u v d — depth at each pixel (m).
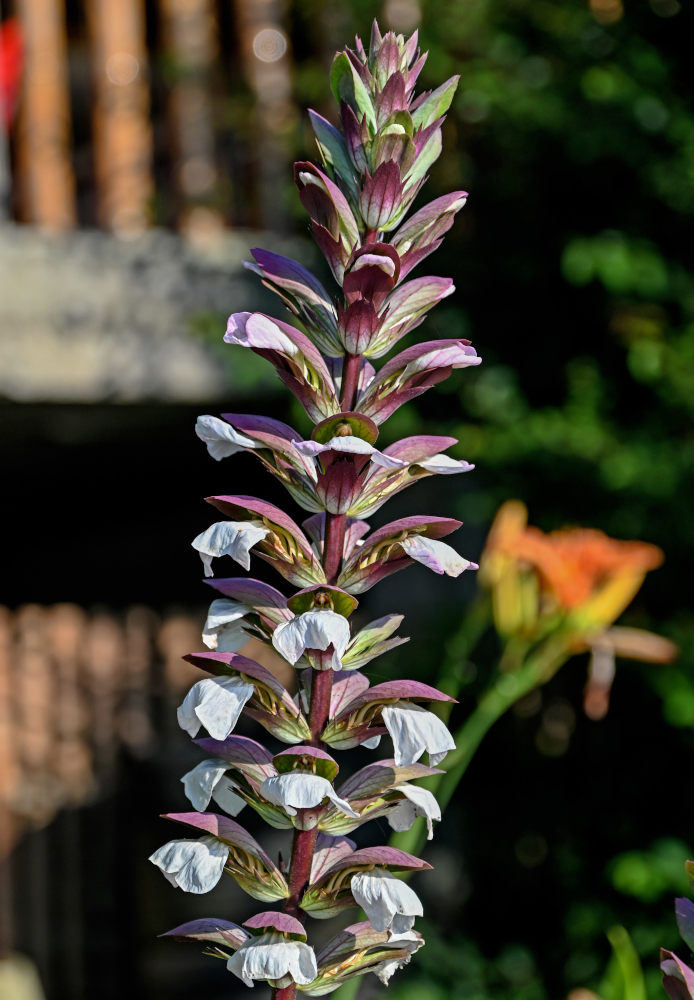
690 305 4.57
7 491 5.86
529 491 4.51
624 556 2.58
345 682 1.00
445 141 4.77
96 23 4.74
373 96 1.00
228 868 0.97
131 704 5.90
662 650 2.58
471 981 4.39
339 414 0.92
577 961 4.41
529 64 4.68
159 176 5.11
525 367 4.72
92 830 5.60
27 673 5.85
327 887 0.96
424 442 1.00
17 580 6.03
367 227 0.98
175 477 5.88
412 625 4.53
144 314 4.41
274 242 4.67
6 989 4.34
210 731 0.93
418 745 0.94
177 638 5.98
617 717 4.70
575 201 4.68
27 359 4.27
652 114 4.60
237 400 4.49
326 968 0.97
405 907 0.92
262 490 5.85
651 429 4.56
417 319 1.00
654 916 4.32
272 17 4.84
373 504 0.99
